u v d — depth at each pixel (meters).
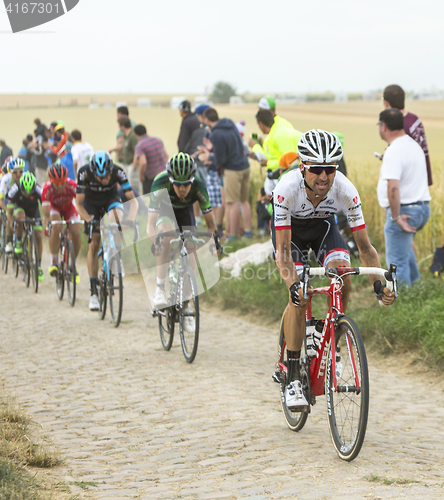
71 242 24.20
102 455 10.30
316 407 12.98
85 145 39.66
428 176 21.81
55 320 22.12
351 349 9.49
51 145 48.78
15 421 11.84
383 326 17.92
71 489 8.68
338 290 9.65
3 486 8.18
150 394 13.85
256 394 13.77
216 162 30.31
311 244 11.23
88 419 12.24
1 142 52.56
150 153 33.38
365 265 10.46
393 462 9.44
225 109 162.38
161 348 18.30
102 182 19.59
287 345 10.80
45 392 14.14
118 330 20.64
